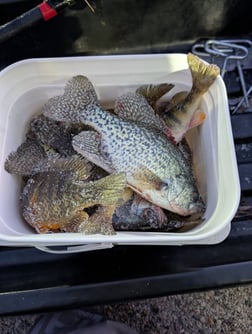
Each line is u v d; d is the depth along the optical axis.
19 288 0.45
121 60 0.44
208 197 0.43
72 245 0.41
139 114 0.43
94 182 0.39
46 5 0.44
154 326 0.54
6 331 0.54
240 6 0.54
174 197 0.42
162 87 0.45
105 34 0.55
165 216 0.43
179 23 0.55
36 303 0.45
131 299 0.45
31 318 0.54
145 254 0.46
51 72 0.45
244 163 0.51
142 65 0.44
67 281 0.45
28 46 0.54
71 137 0.45
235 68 0.56
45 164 0.43
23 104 0.46
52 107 0.43
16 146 0.45
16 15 0.51
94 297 0.45
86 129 0.45
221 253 0.46
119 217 0.43
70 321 0.51
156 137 0.42
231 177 0.39
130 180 0.42
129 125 0.42
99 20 0.53
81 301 0.45
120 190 0.38
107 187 0.39
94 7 0.51
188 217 0.44
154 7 0.52
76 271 0.46
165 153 0.42
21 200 0.43
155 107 0.46
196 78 0.42
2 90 0.43
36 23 0.48
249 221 0.48
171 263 0.46
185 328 0.54
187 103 0.44
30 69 0.44
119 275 0.45
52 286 0.45
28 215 0.42
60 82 0.46
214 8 0.54
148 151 0.42
